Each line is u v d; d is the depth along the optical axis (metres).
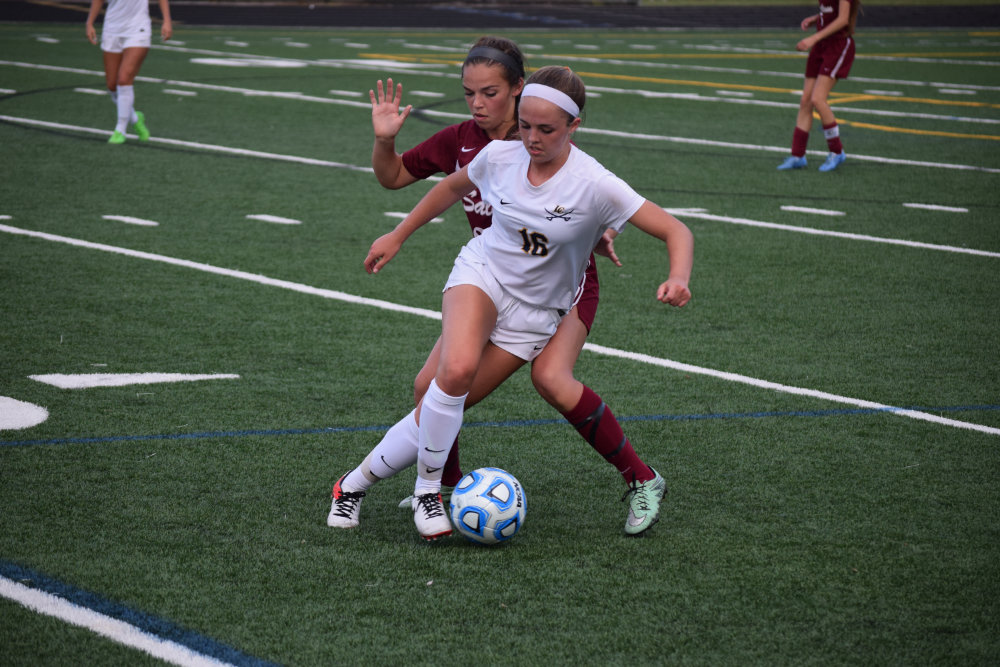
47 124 55.38
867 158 53.25
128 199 39.84
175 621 13.32
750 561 15.27
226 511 16.58
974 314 28.62
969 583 14.69
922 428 20.75
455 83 77.06
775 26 148.12
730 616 13.71
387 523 16.47
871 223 39.50
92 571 14.54
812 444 19.84
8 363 23.02
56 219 36.38
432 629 13.27
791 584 14.59
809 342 26.05
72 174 43.88
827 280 31.78
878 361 24.72
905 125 64.56
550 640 13.06
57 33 104.44
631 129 60.22
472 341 15.13
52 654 12.53
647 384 22.91
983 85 85.69
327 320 26.81
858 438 20.17
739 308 28.80
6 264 30.67
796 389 22.78
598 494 17.69
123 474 17.81
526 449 19.52
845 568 15.08
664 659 12.69
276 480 17.81
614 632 13.27
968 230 38.66
